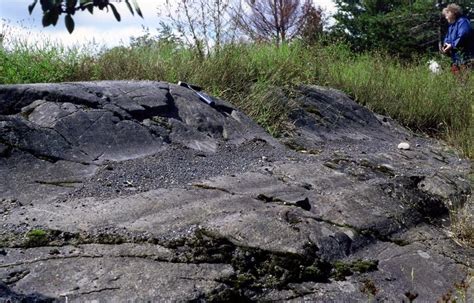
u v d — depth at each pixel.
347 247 3.66
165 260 3.13
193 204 3.81
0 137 4.30
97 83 5.49
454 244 4.09
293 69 8.11
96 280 2.92
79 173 4.28
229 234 3.42
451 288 3.47
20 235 3.26
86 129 4.76
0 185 3.94
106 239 3.27
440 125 8.42
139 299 2.82
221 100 6.32
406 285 3.43
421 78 9.37
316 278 3.29
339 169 5.10
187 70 7.08
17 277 2.89
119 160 4.62
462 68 9.39
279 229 3.54
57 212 3.61
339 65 9.30
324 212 4.04
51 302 2.73
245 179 4.45
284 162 5.17
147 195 3.93
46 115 4.73
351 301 3.16
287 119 6.75
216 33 7.70
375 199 4.43
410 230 4.14
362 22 20.50
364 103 8.59
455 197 4.92
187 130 5.44
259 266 3.24
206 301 2.90
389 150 6.70
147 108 5.41
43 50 6.68
